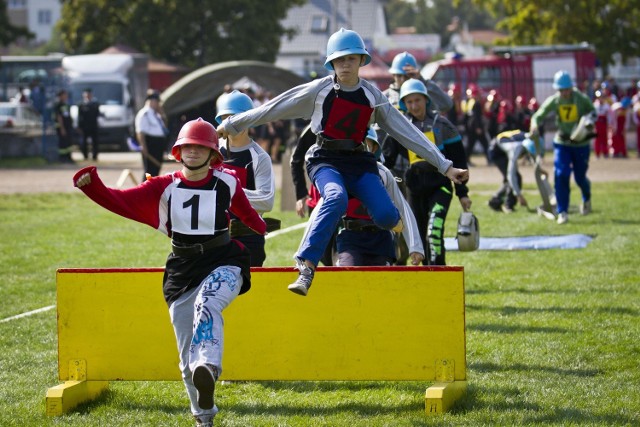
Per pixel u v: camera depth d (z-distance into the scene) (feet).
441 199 86.07
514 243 129.18
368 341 61.41
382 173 65.26
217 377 51.39
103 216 174.50
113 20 506.89
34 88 339.16
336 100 60.64
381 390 65.67
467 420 57.11
